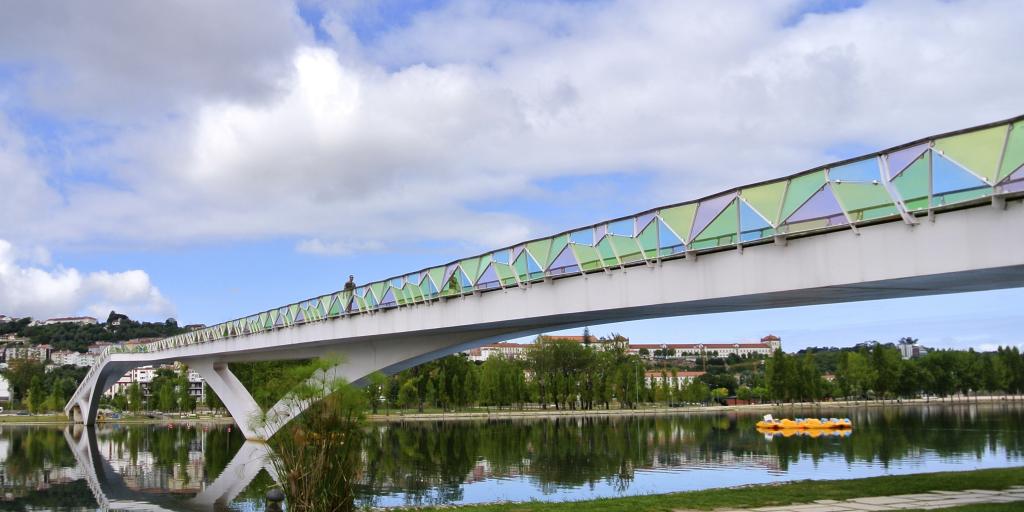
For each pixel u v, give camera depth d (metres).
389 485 34.03
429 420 103.38
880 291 16.91
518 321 25.58
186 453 54.34
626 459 45.53
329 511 16.67
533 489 32.47
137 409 129.12
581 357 127.62
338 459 17.08
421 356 34.62
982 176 13.15
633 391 132.75
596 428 80.62
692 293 18.70
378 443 59.78
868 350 154.50
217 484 36.44
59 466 46.19
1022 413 102.31
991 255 13.10
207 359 59.47
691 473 37.69
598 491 31.70
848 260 15.37
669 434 68.81
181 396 128.75
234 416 59.09
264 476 38.78
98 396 100.25
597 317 24.12
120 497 32.69
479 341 31.59
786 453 47.50
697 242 18.47
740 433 68.88
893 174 14.53
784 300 18.80
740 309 21.47
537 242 24.00
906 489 19.83
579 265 22.16
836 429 70.56
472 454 49.50
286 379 18.48
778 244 16.67
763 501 18.22
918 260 14.16
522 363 130.25
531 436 68.12
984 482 21.02
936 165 13.88
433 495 30.80
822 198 15.85
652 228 19.81
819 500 18.14
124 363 82.75
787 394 132.75
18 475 41.50
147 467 44.94
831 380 160.38
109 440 70.81
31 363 171.00
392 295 32.28
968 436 58.28
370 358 37.12
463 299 27.53
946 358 142.88
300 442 16.91
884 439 56.72
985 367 142.25
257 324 46.69
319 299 38.94
